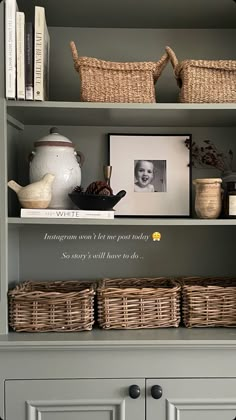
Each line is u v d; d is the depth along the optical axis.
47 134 1.61
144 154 1.61
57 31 1.60
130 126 1.61
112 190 1.54
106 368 1.29
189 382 1.30
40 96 1.29
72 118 1.48
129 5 1.42
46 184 1.34
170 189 1.61
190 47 1.62
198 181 1.40
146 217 1.60
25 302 1.34
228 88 1.35
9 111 1.37
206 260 1.63
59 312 1.35
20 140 1.61
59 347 1.26
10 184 1.35
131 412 1.29
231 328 1.39
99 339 1.28
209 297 1.40
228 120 1.51
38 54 1.28
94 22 1.56
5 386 1.28
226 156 1.62
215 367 1.30
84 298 1.35
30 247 1.62
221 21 1.55
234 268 1.63
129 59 1.61
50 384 1.29
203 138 1.62
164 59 1.36
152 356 1.29
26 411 1.28
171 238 1.63
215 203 1.38
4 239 1.31
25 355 1.28
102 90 1.34
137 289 1.38
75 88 1.61
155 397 1.27
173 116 1.44
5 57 1.27
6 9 1.25
